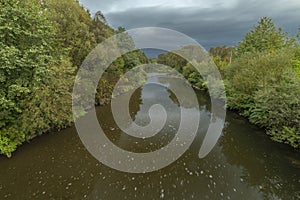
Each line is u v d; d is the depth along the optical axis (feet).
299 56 44.06
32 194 17.52
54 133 31.63
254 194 17.15
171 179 19.65
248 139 27.94
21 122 25.03
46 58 25.45
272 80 29.99
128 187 18.51
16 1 23.40
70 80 32.76
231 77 49.24
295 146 24.30
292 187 17.81
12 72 22.72
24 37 24.14
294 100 22.93
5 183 18.95
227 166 21.72
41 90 25.95
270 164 21.54
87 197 17.20
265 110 28.17
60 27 42.32
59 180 19.56
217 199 16.63
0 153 23.81
